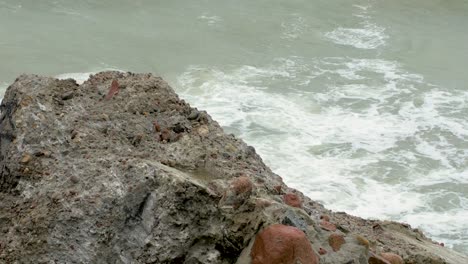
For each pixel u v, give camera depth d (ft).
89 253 15.11
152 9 77.10
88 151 17.20
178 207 14.88
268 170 19.22
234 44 71.05
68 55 64.23
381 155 52.90
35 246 15.48
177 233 14.79
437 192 49.01
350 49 73.36
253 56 68.80
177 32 72.08
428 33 79.61
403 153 53.67
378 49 74.28
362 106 61.11
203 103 58.49
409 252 20.21
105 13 74.69
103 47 66.74
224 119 55.77
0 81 57.98
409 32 79.51
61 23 70.85
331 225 16.62
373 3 86.43
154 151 17.48
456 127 58.54
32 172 16.89
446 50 75.61
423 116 60.13
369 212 45.85
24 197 16.57
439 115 60.59
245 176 16.34
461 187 49.73
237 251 14.93
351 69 68.59
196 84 61.72
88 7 75.66
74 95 19.60
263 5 81.66
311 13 81.30
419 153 53.98
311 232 15.51
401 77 67.87
